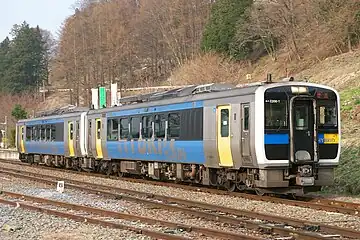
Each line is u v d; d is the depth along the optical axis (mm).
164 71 77562
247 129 16078
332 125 16469
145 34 81312
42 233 11055
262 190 16406
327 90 16453
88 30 85938
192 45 69938
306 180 15758
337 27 47375
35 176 25938
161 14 77438
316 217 12586
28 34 102875
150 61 81188
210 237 10203
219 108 17500
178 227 11086
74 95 80750
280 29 53812
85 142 28531
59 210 14242
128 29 85000
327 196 17031
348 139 23609
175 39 72250
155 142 21453
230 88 17734
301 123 16094
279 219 11766
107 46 81875
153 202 14695
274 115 15719
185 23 72188
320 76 41656
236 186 17562
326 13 50562
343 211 13180
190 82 52531
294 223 11375
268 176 15625
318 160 16047
